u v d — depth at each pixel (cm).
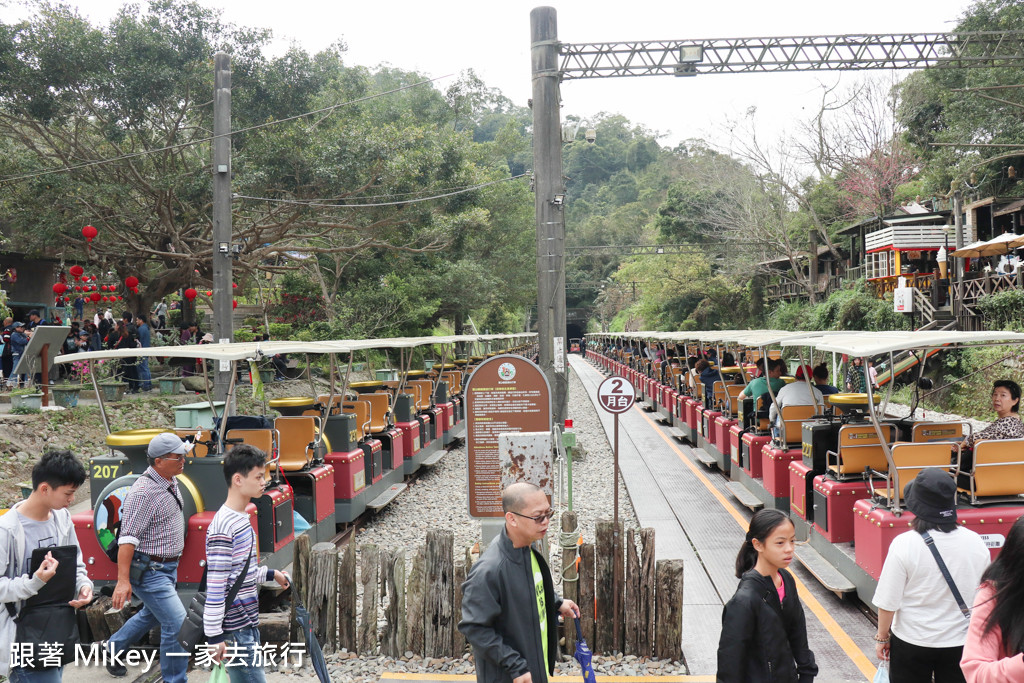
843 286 3559
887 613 377
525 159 10638
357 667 568
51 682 396
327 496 867
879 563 600
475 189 2508
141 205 2131
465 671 556
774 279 4641
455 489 1235
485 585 334
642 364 2591
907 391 2234
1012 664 251
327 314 2975
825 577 677
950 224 2969
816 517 749
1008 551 264
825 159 3600
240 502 419
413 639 581
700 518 998
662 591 562
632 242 8875
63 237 2031
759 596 329
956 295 2500
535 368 748
